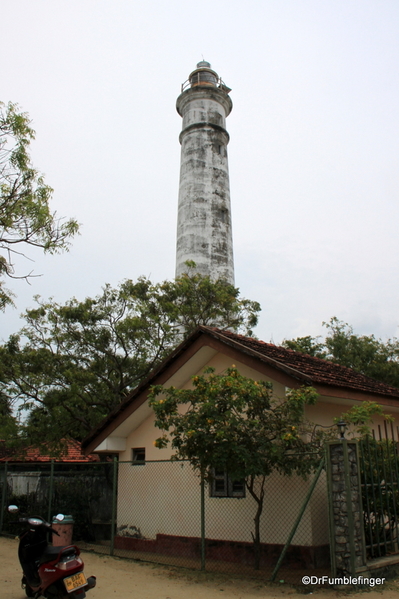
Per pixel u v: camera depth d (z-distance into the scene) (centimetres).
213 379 867
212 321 2112
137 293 1912
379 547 812
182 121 3145
